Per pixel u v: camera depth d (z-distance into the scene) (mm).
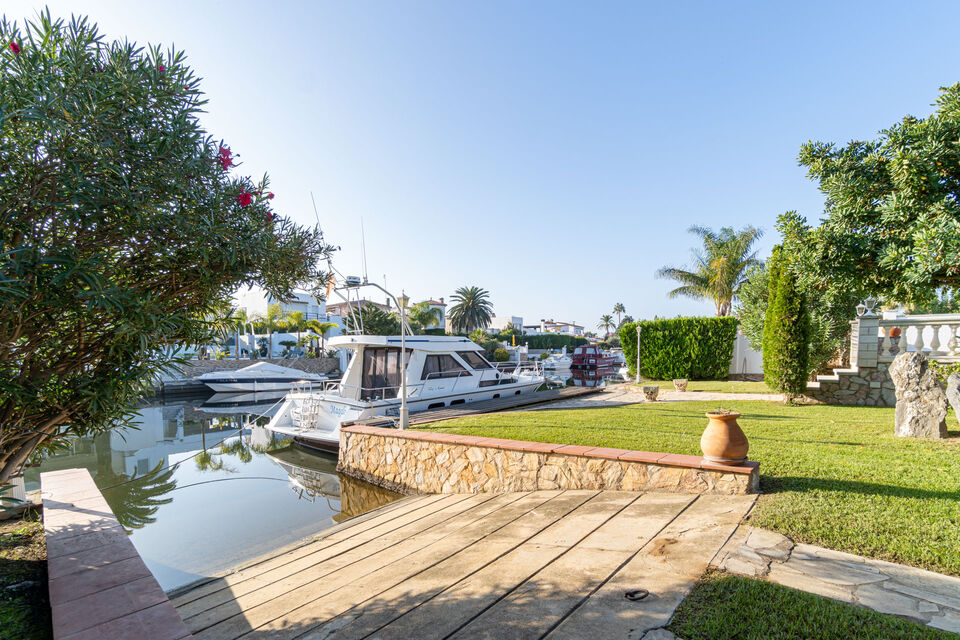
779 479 5234
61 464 12250
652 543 3988
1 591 3668
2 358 2654
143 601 3025
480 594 3445
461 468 7695
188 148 2832
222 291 3371
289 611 3619
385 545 5109
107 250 2826
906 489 4590
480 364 16281
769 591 2961
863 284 6766
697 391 16797
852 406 11266
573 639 2695
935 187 5910
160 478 10719
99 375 2924
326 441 11477
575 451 6266
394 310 41406
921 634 2439
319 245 3684
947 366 10148
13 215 2428
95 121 2418
